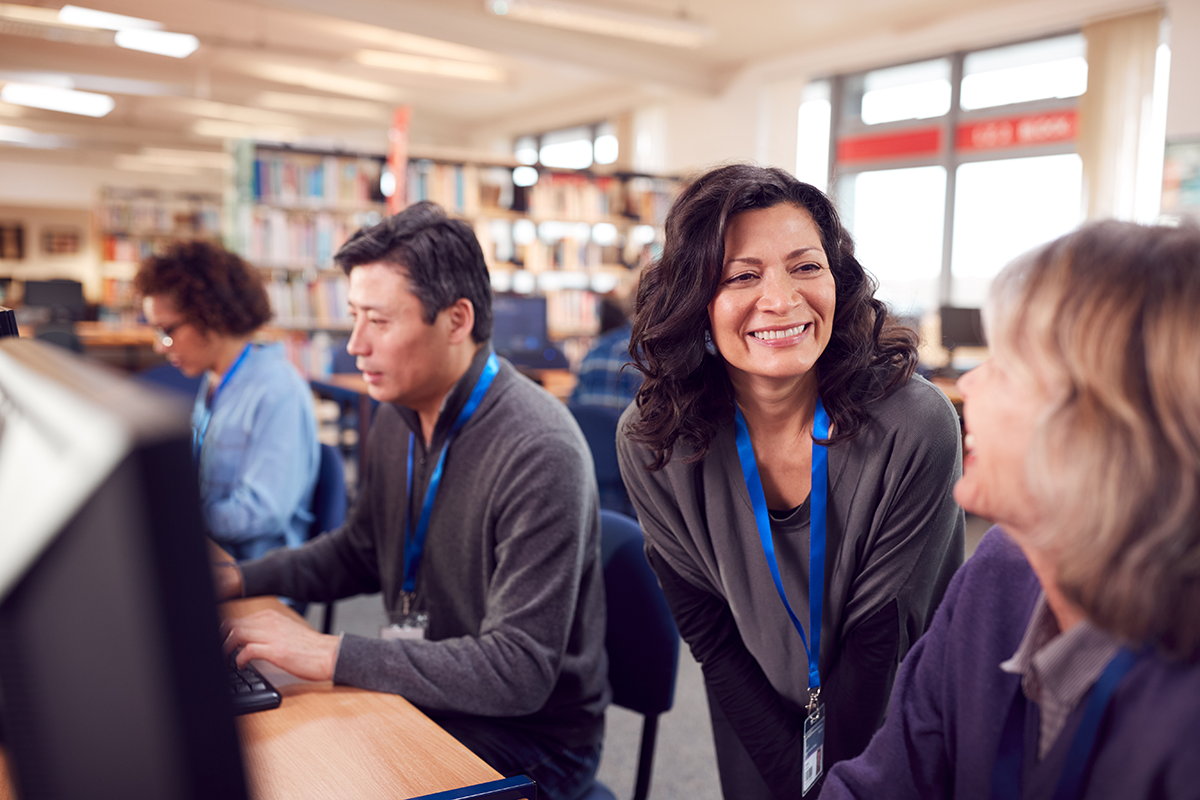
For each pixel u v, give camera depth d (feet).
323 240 19.57
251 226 18.94
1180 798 1.81
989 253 23.45
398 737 3.23
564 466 4.22
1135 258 1.76
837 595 3.89
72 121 39.60
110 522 1.02
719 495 3.88
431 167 21.58
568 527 4.14
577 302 24.32
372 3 22.98
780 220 3.39
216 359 6.92
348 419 17.25
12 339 1.83
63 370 1.40
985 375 2.04
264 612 4.09
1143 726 1.88
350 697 3.62
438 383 4.56
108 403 1.13
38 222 46.39
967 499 2.10
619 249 24.89
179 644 1.04
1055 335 1.81
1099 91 20.25
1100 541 1.71
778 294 3.34
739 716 4.34
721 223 3.34
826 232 3.57
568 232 24.06
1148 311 1.70
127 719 1.08
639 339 3.68
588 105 35.06
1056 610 2.15
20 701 1.21
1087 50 20.44
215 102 35.86
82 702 1.14
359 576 5.22
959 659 2.58
